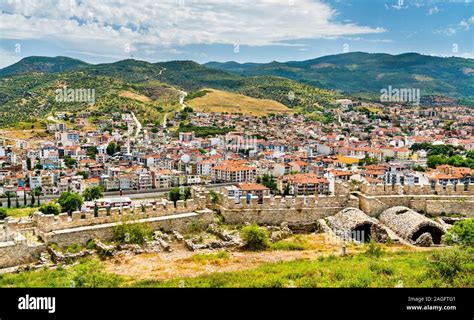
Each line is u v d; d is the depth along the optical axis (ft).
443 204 166.71
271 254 132.36
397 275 106.52
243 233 139.03
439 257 113.70
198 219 152.35
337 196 166.50
